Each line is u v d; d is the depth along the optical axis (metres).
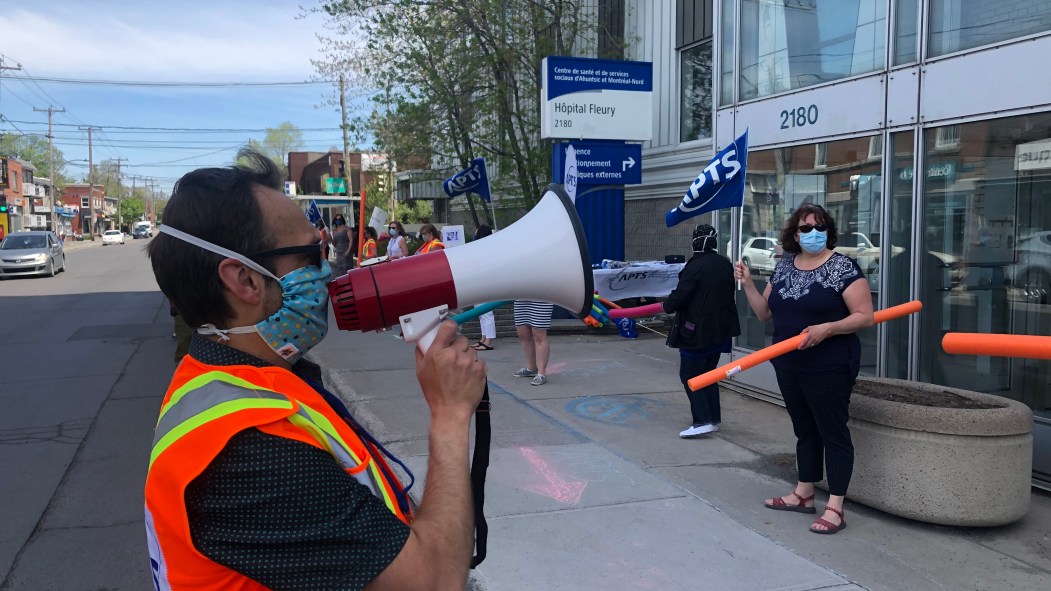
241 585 1.09
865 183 5.98
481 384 1.37
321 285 1.30
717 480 4.85
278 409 1.11
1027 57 4.71
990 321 5.12
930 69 5.36
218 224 1.21
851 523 4.20
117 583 3.86
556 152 10.92
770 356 3.65
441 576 1.16
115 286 21.25
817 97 6.36
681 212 5.87
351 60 15.52
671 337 5.72
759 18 7.11
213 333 1.25
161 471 1.08
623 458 5.26
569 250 1.45
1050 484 4.64
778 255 6.76
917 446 4.08
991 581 3.51
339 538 1.07
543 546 3.83
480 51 14.23
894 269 5.77
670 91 12.17
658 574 3.54
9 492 5.11
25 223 65.75
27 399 7.70
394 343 10.16
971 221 5.21
